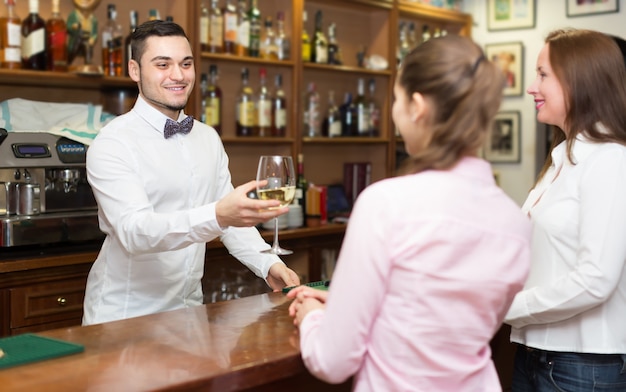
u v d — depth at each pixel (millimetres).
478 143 1313
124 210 2076
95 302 2361
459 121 1289
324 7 4500
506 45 5148
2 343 1549
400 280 1276
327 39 4492
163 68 2262
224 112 4031
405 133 1371
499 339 2428
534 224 1938
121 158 2170
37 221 2883
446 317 1290
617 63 1878
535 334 1923
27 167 2859
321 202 4059
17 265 2756
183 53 2277
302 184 3986
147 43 2262
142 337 1617
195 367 1407
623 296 1878
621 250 1754
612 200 1771
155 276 2330
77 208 3064
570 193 1862
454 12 5055
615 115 1858
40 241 2900
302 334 1412
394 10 4598
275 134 4031
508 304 1399
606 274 1739
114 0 3568
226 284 3529
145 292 2334
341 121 4508
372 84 4594
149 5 3668
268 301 1977
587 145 1872
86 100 3564
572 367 1886
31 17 3133
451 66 1294
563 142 1989
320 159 4582
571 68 1884
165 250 1954
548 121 1989
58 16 3207
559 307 1791
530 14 5055
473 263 1293
